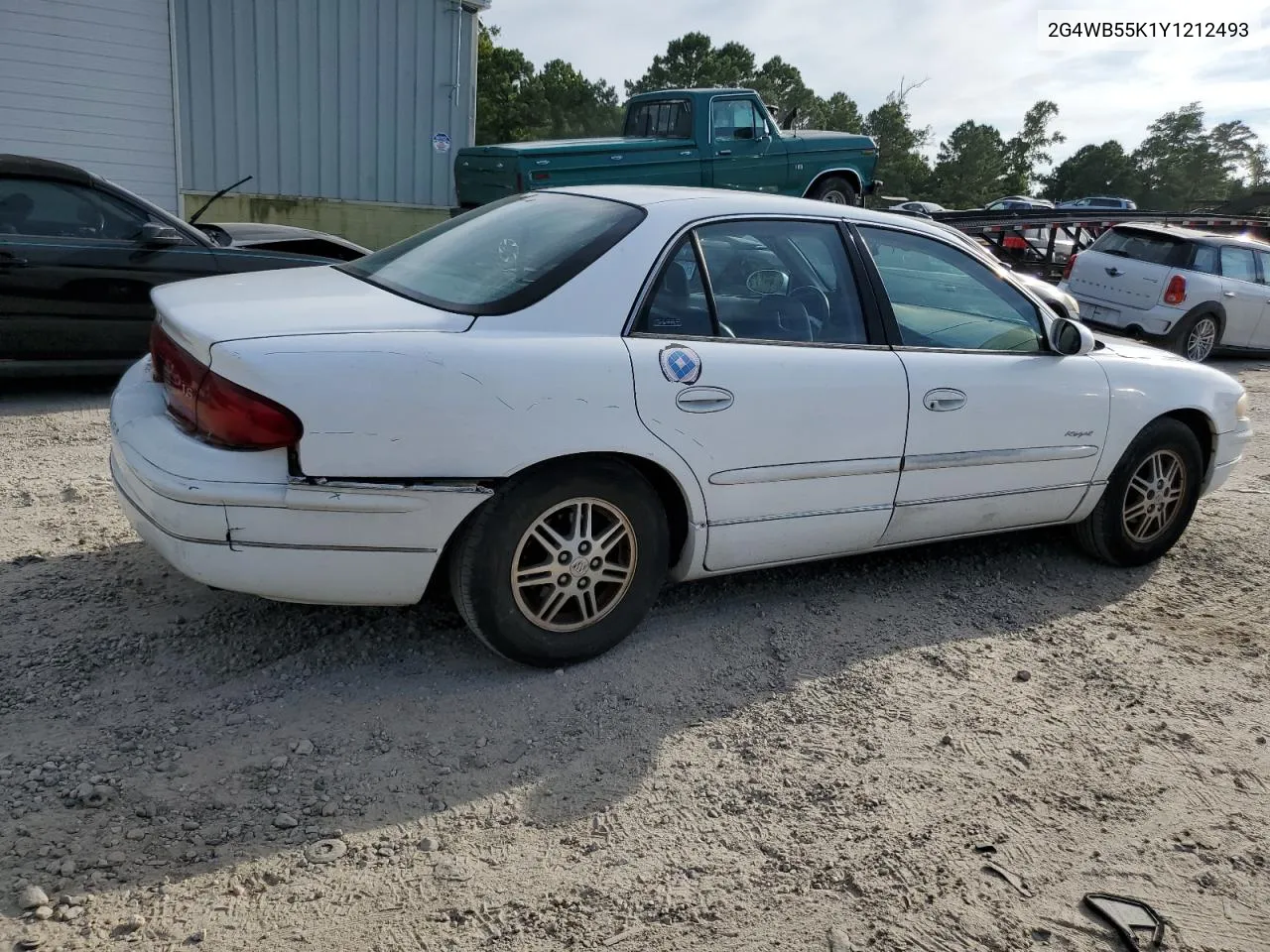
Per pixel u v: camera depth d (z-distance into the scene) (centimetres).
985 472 407
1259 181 8562
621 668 342
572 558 323
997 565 466
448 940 221
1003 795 289
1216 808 291
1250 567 487
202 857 240
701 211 354
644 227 339
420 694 318
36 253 630
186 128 1274
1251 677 373
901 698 339
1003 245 1549
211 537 280
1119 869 262
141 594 369
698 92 1243
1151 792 296
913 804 282
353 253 842
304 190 1359
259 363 272
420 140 1416
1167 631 412
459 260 350
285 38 1303
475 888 238
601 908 234
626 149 1202
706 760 296
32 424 599
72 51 1150
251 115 1306
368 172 1395
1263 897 255
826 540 378
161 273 673
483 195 1212
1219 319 1175
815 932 231
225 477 276
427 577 302
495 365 295
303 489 278
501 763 287
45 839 240
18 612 349
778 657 360
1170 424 461
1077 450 430
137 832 246
